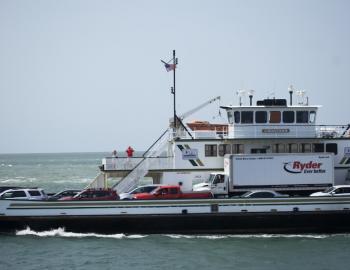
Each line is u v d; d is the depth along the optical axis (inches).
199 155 2770.7
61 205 2498.8
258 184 2647.6
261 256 2251.5
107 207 2501.2
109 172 2743.6
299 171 2672.2
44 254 2268.7
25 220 2495.1
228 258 2220.7
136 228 2511.1
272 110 2795.3
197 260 2194.9
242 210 2529.5
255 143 2805.1
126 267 2108.8
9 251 2305.6
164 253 2283.5
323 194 2583.7
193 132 2802.7
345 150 2832.2
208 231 2532.0
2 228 2514.8
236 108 2768.2
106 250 2321.6
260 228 2544.3
